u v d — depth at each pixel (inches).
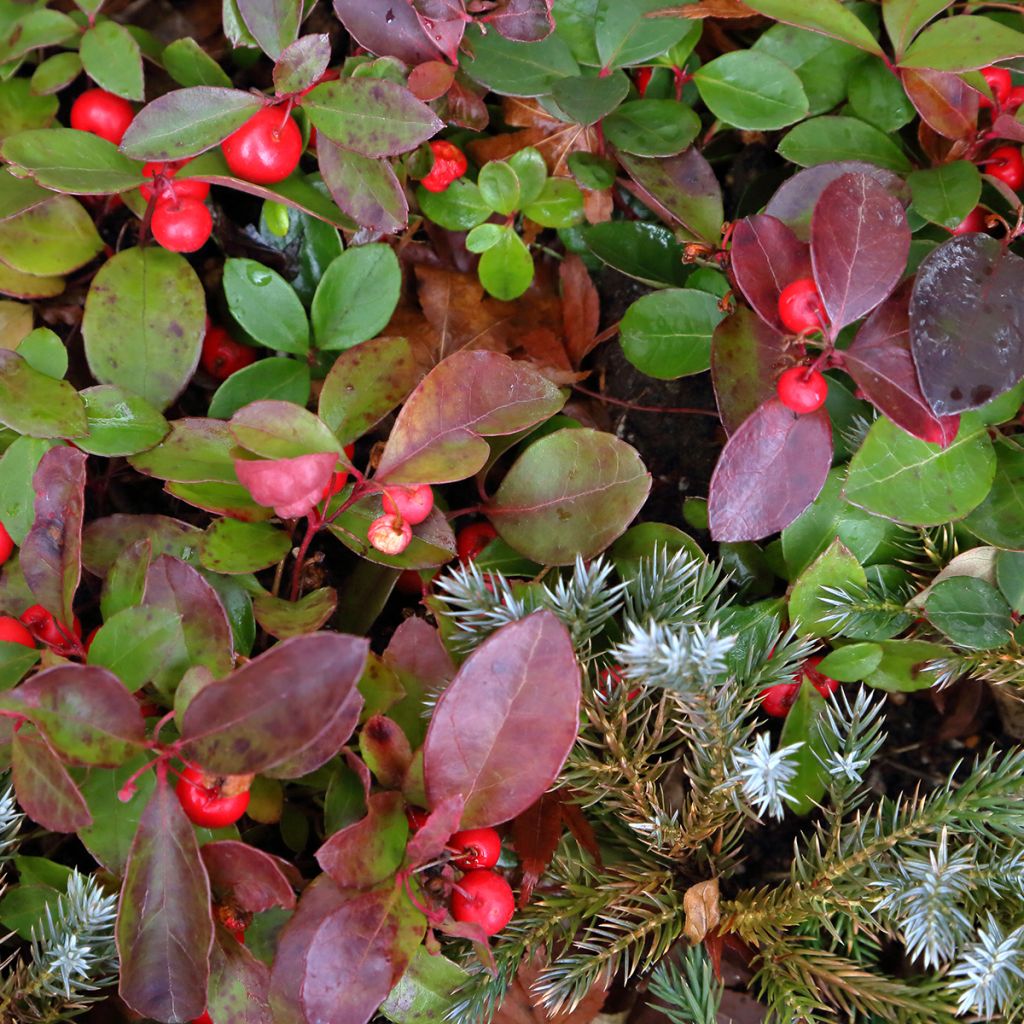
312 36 14.1
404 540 13.9
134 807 13.6
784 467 14.0
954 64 14.5
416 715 14.0
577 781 14.1
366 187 14.4
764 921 14.1
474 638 14.2
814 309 13.9
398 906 13.1
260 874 13.1
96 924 13.6
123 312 14.6
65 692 12.9
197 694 12.7
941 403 13.8
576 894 14.1
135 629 13.3
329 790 13.7
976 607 14.4
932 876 13.6
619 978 14.4
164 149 14.1
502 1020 14.3
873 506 14.1
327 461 13.0
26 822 14.5
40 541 13.8
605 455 14.4
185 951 13.0
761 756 13.6
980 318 13.9
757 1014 14.1
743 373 14.1
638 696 14.0
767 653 14.3
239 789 13.1
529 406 14.0
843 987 13.9
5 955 14.3
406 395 14.4
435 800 13.3
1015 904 14.0
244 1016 13.4
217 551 14.0
